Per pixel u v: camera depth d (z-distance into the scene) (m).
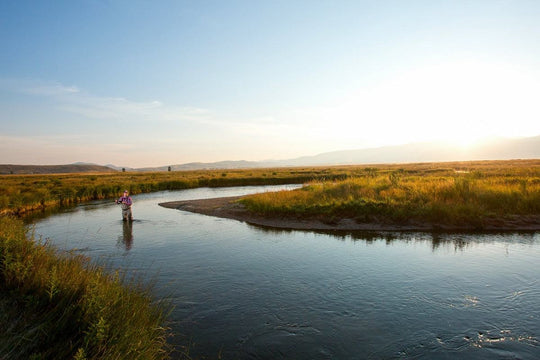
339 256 11.04
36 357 3.69
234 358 5.31
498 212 15.68
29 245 7.32
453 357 5.32
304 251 11.77
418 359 5.29
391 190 19.73
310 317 6.74
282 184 51.66
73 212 23.22
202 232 15.47
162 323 6.29
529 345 5.64
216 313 6.90
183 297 7.72
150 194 38.28
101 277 6.87
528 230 14.08
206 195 36.25
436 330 6.17
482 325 6.33
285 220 17.20
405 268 9.68
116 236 14.69
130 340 4.59
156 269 9.86
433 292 7.91
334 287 8.32
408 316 6.73
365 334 6.06
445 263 10.09
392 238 13.36
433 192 18.16
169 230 16.05
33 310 4.97
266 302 7.47
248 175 64.50
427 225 14.84
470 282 8.52
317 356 5.39
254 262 10.54
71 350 4.13
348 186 21.66
